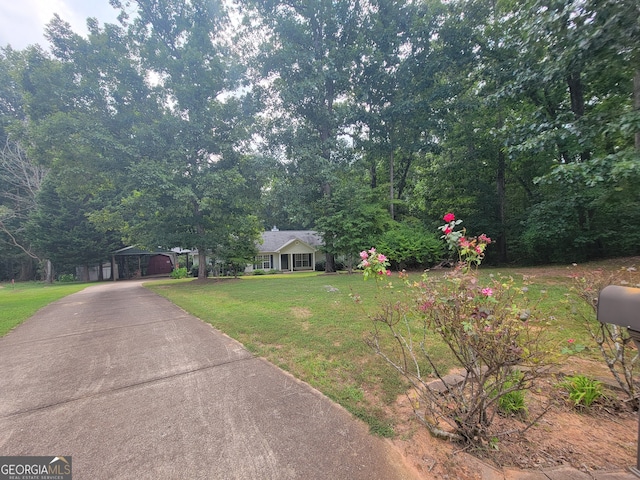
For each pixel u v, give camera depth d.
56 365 3.55
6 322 6.03
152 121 12.90
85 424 2.29
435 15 13.78
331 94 14.88
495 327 1.75
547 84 8.41
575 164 7.09
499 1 10.95
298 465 1.79
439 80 15.27
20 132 12.91
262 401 2.57
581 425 2.08
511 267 13.39
